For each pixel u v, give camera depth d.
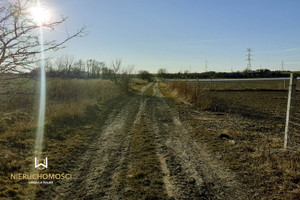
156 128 7.68
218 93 21.55
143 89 28.19
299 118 9.23
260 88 25.52
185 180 3.85
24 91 3.45
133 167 4.37
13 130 6.32
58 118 8.00
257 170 4.17
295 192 3.32
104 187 3.58
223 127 7.64
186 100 14.57
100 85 18.16
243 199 3.27
